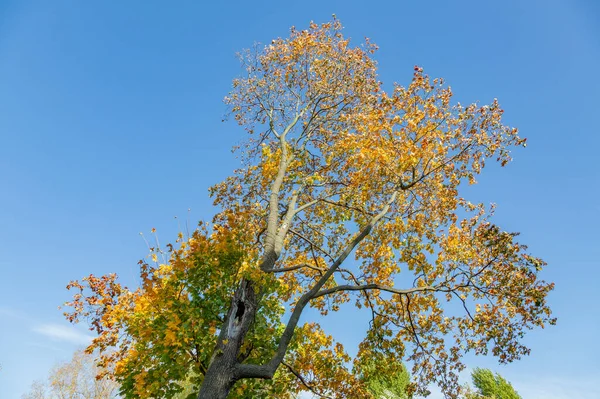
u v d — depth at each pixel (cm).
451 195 1135
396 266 1264
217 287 900
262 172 1364
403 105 1084
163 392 833
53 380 2844
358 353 1142
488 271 949
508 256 932
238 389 926
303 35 1487
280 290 1009
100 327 1007
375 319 1177
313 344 1132
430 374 1055
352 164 1191
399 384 2133
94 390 2878
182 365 823
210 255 910
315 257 1345
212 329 849
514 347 943
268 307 995
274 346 983
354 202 1264
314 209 1459
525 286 913
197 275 903
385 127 1067
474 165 1050
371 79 1452
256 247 1085
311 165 1455
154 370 841
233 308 845
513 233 945
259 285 878
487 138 1017
